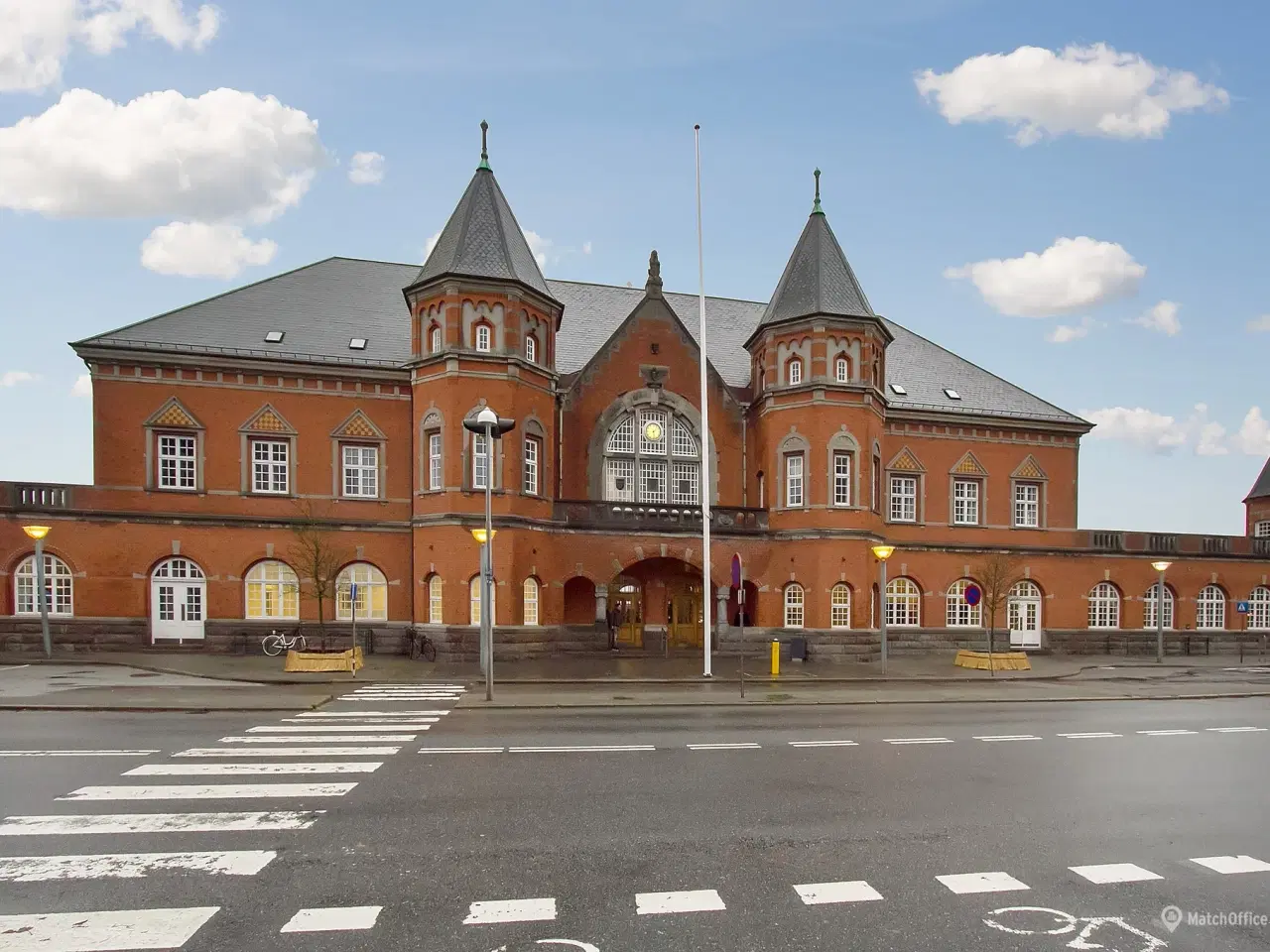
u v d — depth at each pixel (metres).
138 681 22.91
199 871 8.35
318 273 36.78
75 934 6.86
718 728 17.16
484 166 32.03
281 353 31.50
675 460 34.84
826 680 26.03
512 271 30.39
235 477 31.19
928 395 39.28
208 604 30.64
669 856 9.00
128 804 10.67
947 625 38.00
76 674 24.30
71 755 13.61
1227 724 19.02
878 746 15.52
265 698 20.00
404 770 12.78
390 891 7.90
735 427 35.81
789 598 33.53
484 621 20.73
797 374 33.94
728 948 6.81
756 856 9.07
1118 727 18.38
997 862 9.05
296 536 31.31
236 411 31.28
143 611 30.20
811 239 34.97
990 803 11.47
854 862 8.95
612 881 8.26
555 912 7.46
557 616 31.33
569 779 12.31
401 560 32.16
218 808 10.54
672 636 34.97
